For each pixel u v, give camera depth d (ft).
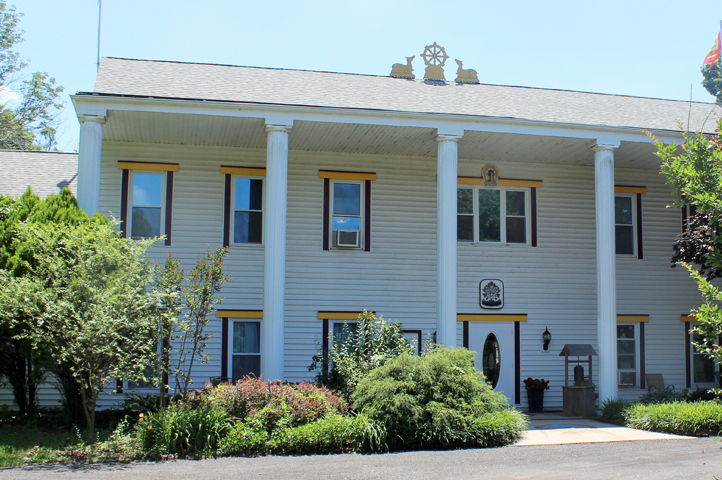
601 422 44.14
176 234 48.73
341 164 51.75
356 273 51.08
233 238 49.65
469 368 36.94
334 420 33.73
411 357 36.65
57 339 31.68
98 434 33.73
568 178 55.67
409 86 50.78
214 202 49.55
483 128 44.09
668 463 29.58
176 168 49.06
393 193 52.37
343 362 41.14
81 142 39.27
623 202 56.75
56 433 34.73
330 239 51.11
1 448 30.50
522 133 44.62
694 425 38.09
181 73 46.78
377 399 34.27
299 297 50.03
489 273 53.36
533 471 27.73
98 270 31.78
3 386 41.52
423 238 52.37
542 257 54.44
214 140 48.16
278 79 48.29
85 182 38.93
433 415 33.91
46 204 36.88
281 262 40.68
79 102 39.37
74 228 33.76
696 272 19.66
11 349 36.24
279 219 40.93
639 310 55.52
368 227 51.67
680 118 52.19
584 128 45.62
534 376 53.01
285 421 33.47
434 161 53.26
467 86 53.36
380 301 51.13
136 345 32.19
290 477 26.37
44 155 55.52
